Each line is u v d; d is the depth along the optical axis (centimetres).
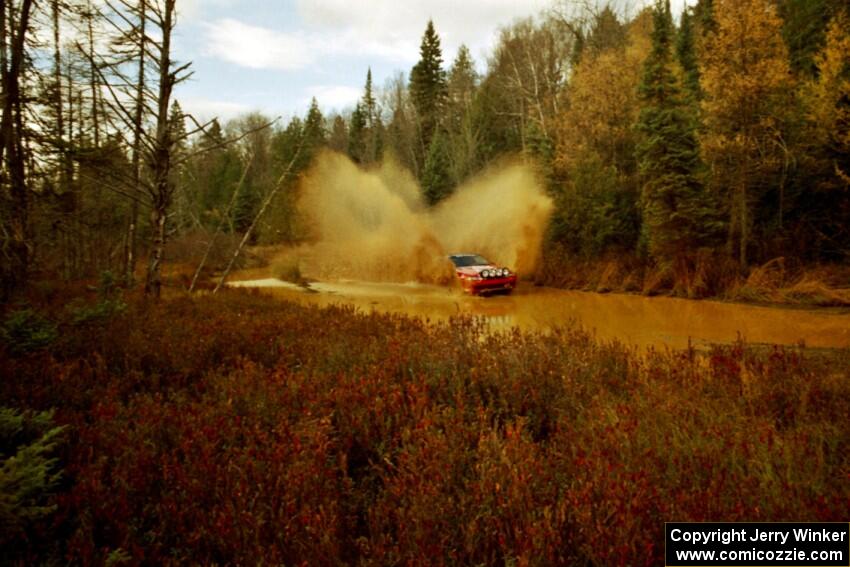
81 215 1190
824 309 1135
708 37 1614
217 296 1230
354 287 1877
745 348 712
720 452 333
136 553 248
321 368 576
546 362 554
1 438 337
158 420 406
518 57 3812
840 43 1562
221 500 302
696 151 1585
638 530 244
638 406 429
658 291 1547
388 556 248
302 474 311
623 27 3594
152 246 1098
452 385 505
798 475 306
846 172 1538
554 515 270
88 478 308
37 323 631
